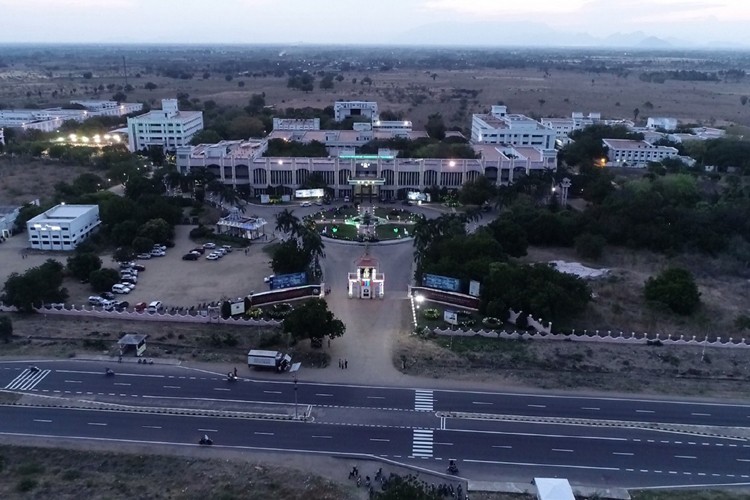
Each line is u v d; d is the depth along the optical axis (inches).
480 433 4224.9
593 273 7003.0
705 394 4736.7
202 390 4658.0
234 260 7313.0
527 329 5718.5
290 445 4057.6
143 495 3540.8
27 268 6894.7
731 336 5659.5
